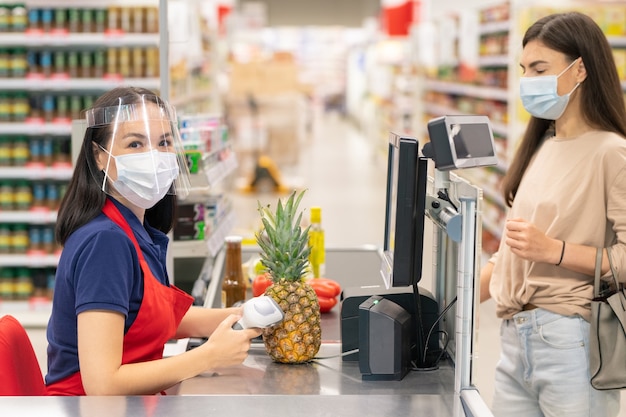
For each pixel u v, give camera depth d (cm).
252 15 2012
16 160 569
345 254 385
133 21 568
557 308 254
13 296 582
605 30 625
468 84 867
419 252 209
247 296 308
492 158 188
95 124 205
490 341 531
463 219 183
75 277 195
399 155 200
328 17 2812
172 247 334
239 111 1286
